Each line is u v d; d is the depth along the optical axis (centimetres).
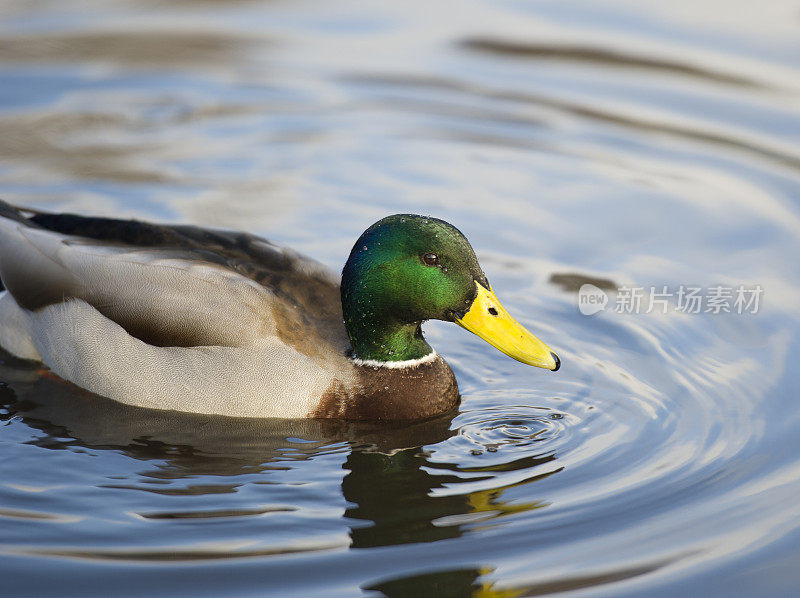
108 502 934
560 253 1448
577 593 818
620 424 1077
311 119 1794
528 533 892
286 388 1067
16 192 1538
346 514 923
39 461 997
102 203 1527
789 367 1179
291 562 852
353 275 1081
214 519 911
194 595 809
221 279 1091
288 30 2048
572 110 1802
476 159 1695
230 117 1784
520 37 1994
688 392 1141
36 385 1148
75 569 838
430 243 1054
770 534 888
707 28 1992
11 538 877
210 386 1076
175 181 1598
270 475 985
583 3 2116
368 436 1059
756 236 1473
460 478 981
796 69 1845
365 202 1570
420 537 888
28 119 1739
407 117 1802
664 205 1556
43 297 1160
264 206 1545
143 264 1115
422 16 2100
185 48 1972
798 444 1034
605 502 938
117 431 1056
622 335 1260
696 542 880
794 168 1616
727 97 1803
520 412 1107
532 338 1061
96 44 1967
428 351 1118
